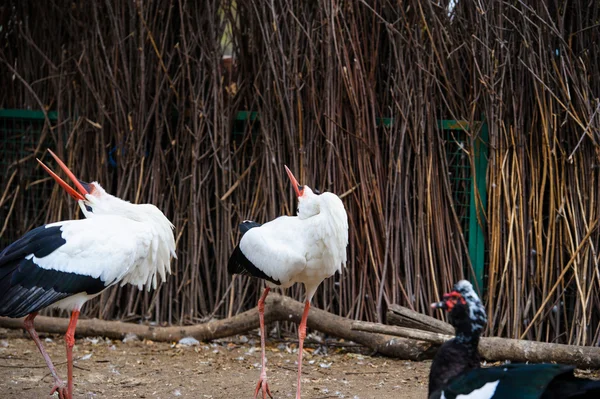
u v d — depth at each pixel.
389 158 6.59
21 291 4.66
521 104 6.32
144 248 5.10
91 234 4.87
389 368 5.85
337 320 6.29
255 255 5.13
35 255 4.73
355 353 6.34
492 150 6.39
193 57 7.03
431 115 6.50
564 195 6.23
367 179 6.57
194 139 7.00
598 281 6.07
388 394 5.13
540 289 6.30
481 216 6.52
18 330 6.79
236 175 6.98
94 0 6.92
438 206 6.51
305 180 6.64
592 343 6.14
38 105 7.52
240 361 6.02
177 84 7.08
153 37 7.01
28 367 5.65
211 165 7.07
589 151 6.18
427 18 6.43
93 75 7.20
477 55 6.33
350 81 6.45
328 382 5.45
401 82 6.48
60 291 4.73
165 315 7.07
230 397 5.07
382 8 6.61
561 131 6.25
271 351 6.37
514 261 6.24
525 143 6.38
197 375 5.59
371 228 6.55
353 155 6.64
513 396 3.02
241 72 7.04
